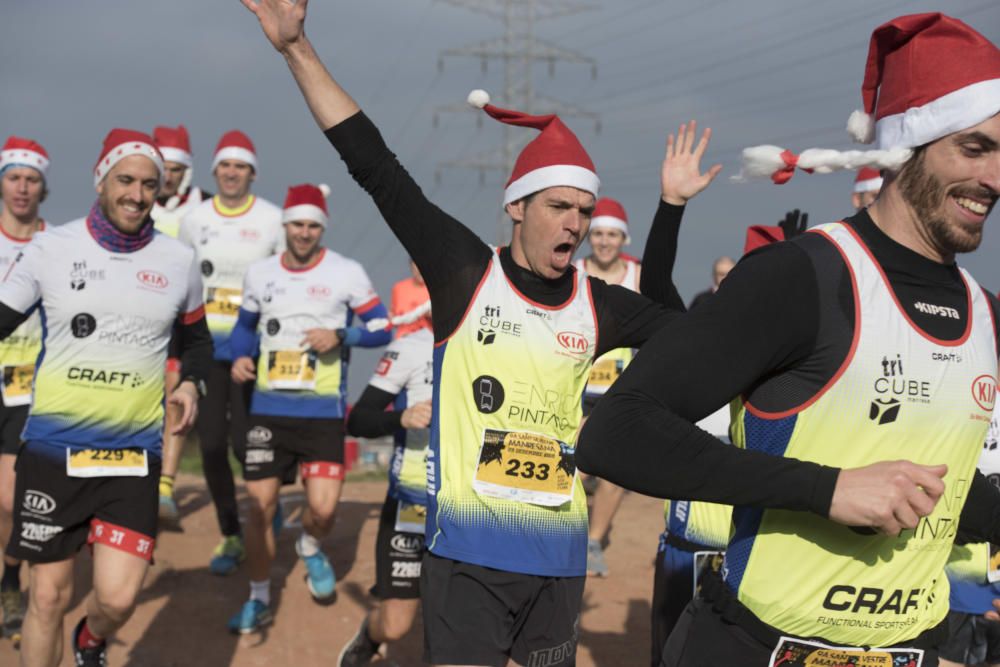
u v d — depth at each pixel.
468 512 3.59
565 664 3.69
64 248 4.70
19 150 6.55
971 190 2.19
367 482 10.62
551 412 3.63
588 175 3.63
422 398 5.44
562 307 3.67
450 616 3.57
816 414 2.23
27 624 4.62
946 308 2.28
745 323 2.16
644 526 8.65
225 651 6.00
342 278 6.85
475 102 3.80
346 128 3.36
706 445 2.12
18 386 6.04
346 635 6.30
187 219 7.88
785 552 2.32
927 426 2.23
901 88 2.25
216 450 7.13
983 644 4.37
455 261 3.59
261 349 6.77
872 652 2.36
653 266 3.82
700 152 3.79
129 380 4.71
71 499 4.59
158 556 7.29
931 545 2.33
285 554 7.50
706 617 2.47
